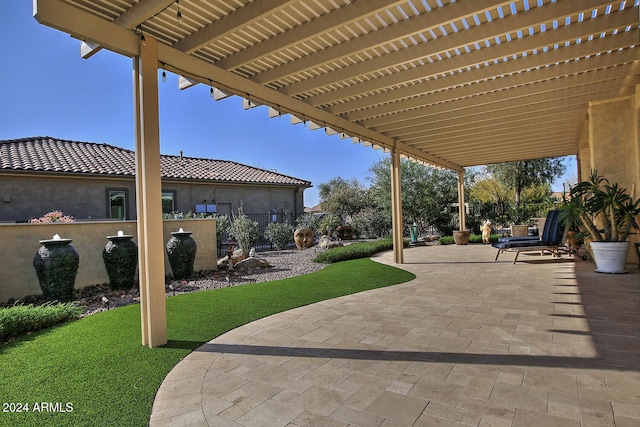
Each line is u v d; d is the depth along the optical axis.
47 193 10.85
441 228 17.38
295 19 3.96
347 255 10.10
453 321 4.07
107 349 3.49
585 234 6.95
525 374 2.69
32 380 2.82
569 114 7.48
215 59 4.68
